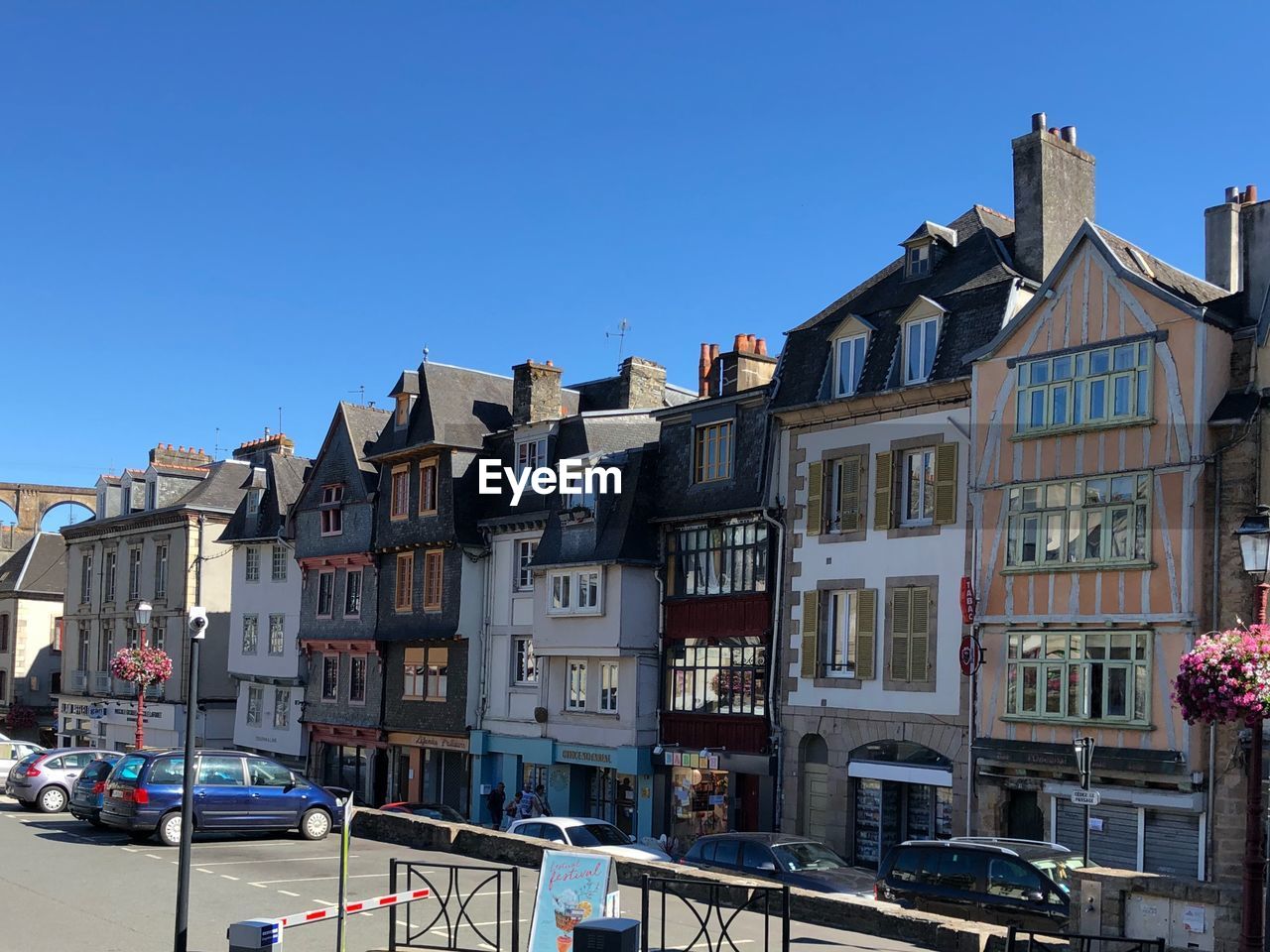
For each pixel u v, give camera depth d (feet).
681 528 103.55
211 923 50.26
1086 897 45.96
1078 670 73.82
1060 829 74.18
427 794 126.72
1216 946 42.83
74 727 188.65
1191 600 69.31
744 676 96.43
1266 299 70.08
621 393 127.34
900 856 56.03
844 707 87.45
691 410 104.06
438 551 126.52
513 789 115.65
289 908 53.57
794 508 92.89
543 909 38.70
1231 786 66.95
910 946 46.26
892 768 83.61
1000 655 77.66
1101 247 75.05
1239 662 44.62
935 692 81.66
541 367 126.11
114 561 185.98
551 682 112.37
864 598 86.94
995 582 78.54
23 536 244.42
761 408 97.71
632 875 59.41
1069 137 89.51
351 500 139.03
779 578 93.45
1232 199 89.71
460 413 129.08
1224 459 69.41
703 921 39.78
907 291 91.97
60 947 45.52
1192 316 70.64
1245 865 41.19
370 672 134.21
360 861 67.00
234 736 159.12
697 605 100.89
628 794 106.93
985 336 81.97
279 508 153.48
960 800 79.25
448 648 124.16
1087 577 74.02
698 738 99.14
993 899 52.16
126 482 185.06
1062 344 76.64
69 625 195.93
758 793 94.22
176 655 167.12
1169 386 71.36
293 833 77.30
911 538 84.43
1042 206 86.38
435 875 62.44
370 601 134.72
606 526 107.14
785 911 37.60
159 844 73.15
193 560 167.73
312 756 141.90
